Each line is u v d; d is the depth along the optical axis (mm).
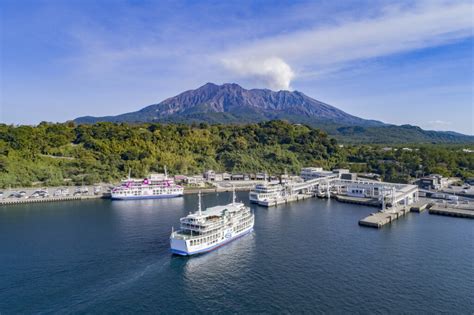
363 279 101875
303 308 85500
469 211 187750
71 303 87438
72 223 163250
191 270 108750
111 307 85812
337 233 150625
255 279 102125
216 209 146875
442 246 131875
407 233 150375
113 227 155250
